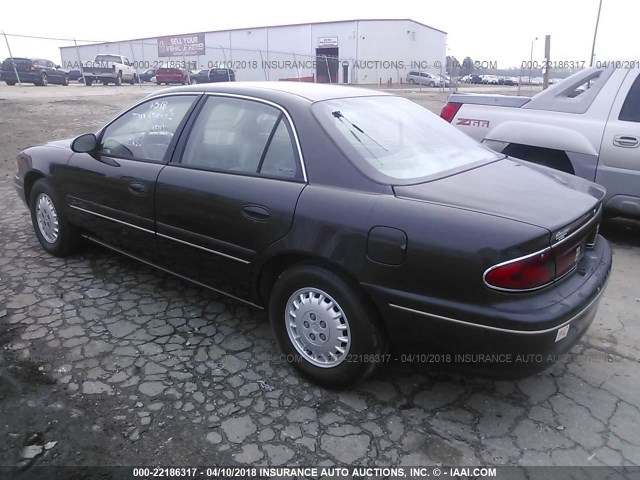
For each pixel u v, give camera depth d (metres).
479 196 2.62
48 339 3.35
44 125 12.47
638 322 3.74
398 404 2.81
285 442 2.53
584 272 2.72
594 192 3.03
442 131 3.54
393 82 47.97
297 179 2.88
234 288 3.26
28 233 5.29
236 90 3.36
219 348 3.30
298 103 3.08
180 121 3.55
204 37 45.38
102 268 4.43
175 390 2.88
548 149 5.37
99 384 2.92
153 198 3.50
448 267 2.36
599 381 3.05
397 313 2.53
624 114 5.02
